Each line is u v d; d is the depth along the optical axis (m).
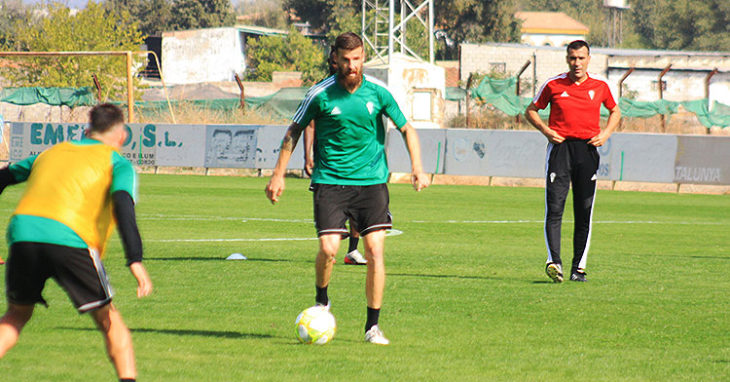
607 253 28.33
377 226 14.11
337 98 13.95
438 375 11.82
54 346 13.43
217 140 66.69
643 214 43.12
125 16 120.25
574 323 16.16
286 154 14.35
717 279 22.56
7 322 10.36
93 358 12.59
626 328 15.72
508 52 140.00
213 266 23.55
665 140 58.25
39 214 9.98
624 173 58.94
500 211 42.66
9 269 10.11
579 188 21.50
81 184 10.08
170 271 22.50
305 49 172.50
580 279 21.81
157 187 53.53
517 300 18.69
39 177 10.20
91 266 10.03
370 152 14.22
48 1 114.31
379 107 14.10
